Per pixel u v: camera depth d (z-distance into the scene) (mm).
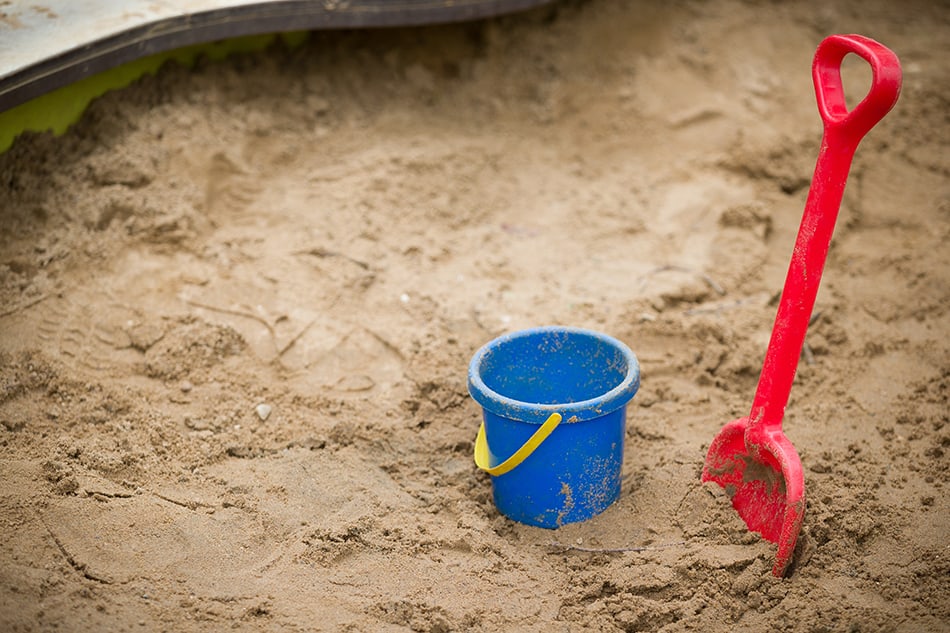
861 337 3320
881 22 3975
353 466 3088
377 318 3299
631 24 3824
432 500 3055
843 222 3529
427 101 3691
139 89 3445
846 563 2973
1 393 3088
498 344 3074
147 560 2928
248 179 3457
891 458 3111
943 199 3584
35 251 3254
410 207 3494
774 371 2951
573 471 3008
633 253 3475
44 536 2930
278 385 3191
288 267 3342
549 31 3791
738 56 3812
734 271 3434
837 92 2900
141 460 3049
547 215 3547
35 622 2844
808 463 3098
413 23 3559
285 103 3590
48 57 3232
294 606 2902
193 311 3248
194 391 3164
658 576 2959
